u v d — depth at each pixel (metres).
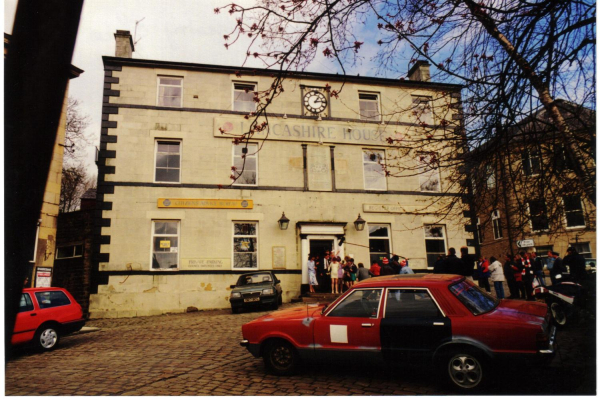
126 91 17.86
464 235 18.97
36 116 1.84
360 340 5.72
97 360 7.91
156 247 16.89
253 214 17.77
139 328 12.20
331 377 5.98
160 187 17.25
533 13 5.19
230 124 18.36
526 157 6.18
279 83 5.13
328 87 5.65
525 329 5.00
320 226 18.03
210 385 5.83
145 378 6.34
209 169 17.80
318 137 19.05
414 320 5.53
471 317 5.32
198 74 18.69
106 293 15.98
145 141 17.56
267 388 5.59
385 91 20.08
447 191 7.04
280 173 18.38
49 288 9.67
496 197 6.38
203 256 17.02
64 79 1.97
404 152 7.85
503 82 5.54
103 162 17.02
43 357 8.50
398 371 6.14
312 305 6.96
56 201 15.98
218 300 16.78
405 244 18.67
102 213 16.56
